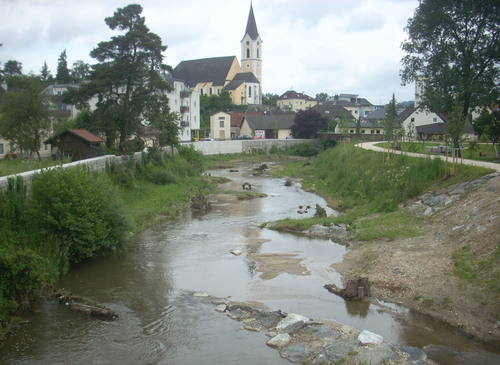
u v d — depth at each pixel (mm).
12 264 16891
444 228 24031
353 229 27703
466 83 41812
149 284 19875
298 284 19797
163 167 50688
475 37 42719
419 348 14023
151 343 14641
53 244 20891
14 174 24391
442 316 16078
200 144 81062
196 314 16844
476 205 24156
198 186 47562
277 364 13367
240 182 54625
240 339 14930
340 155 55625
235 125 114812
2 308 16062
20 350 14109
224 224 31641
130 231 27438
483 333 14711
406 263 20328
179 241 26938
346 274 20891
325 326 15453
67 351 14078
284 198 42750
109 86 45625
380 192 34969
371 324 15875
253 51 162500
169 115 61844
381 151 47625
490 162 34438
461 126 30516
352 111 157500
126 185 38250
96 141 43500
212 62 157375
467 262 18797
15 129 45500
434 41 44688
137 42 45375
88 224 22000
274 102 172000
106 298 18297
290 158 87312
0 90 65438
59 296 18188
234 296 18531
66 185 22250
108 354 13930
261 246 25844
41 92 48375
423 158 34656
